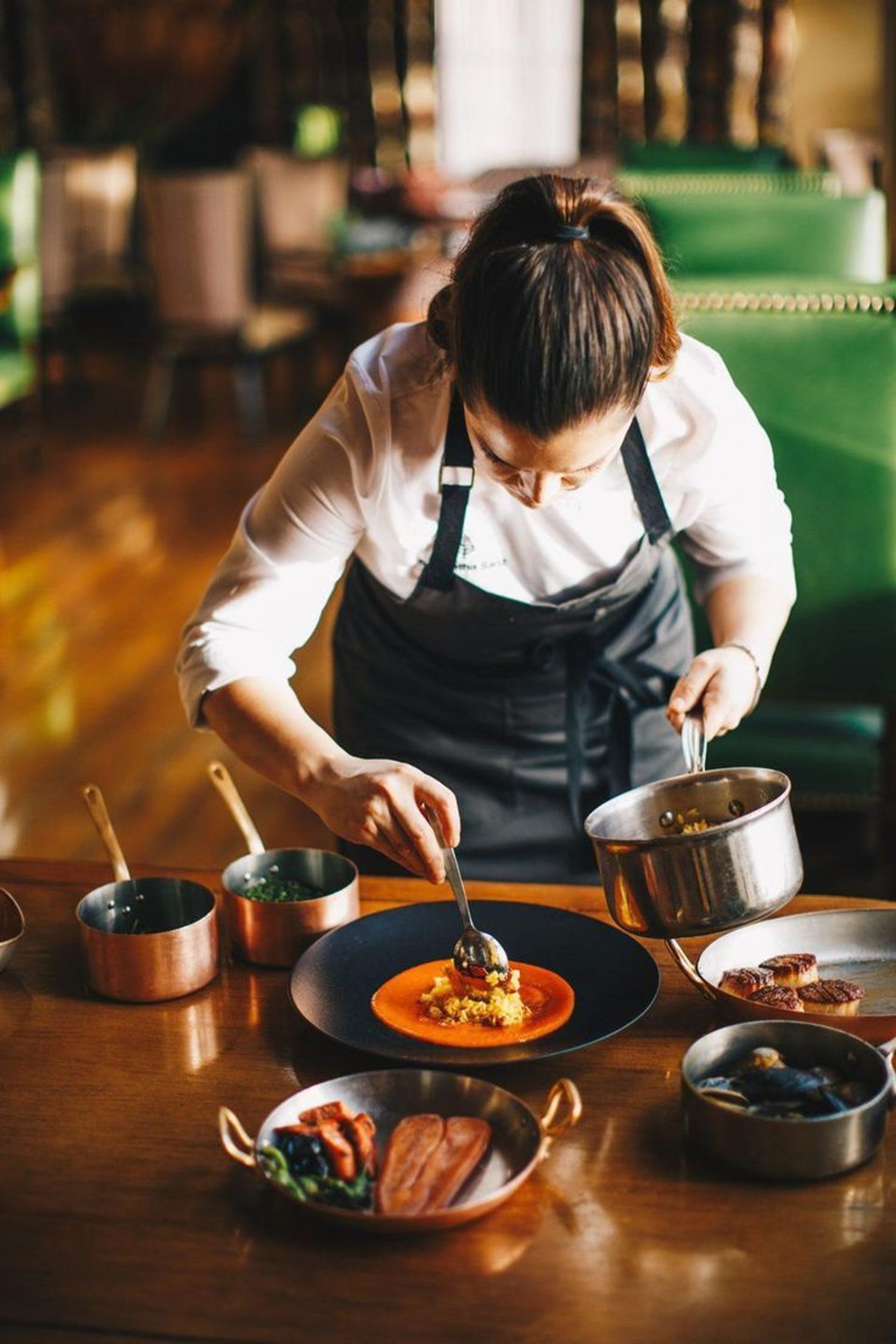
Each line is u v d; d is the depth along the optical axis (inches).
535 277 44.3
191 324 253.9
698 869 44.4
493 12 325.1
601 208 47.1
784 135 306.2
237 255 250.2
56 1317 35.3
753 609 62.9
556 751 69.7
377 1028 46.9
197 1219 38.8
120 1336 34.7
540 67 327.3
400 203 255.4
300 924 51.6
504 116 332.2
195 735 143.7
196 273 248.7
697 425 58.9
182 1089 44.7
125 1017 49.0
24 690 155.0
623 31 309.3
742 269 127.6
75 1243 37.9
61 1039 47.7
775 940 50.3
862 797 93.6
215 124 347.3
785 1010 44.6
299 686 153.9
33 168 220.7
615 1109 43.1
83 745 141.5
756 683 58.1
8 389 224.1
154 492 231.6
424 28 326.3
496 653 66.7
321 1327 34.8
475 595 62.4
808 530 87.7
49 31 345.1
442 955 51.4
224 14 336.2
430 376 54.9
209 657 54.6
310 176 280.7
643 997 47.2
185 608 177.9
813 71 229.0
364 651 70.7
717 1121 39.4
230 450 258.8
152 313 265.3
